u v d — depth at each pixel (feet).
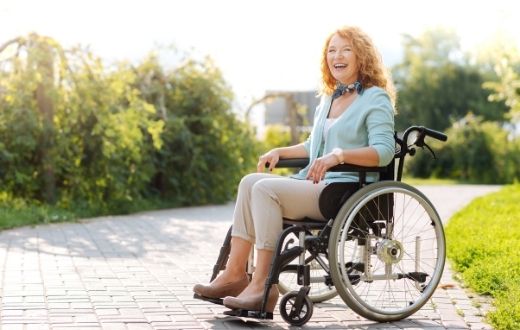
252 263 13.28
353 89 13.46
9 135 33.55
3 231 26.37
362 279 12.89
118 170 36.40
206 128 43.52
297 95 72.08
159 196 41.91
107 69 36.45
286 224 12.88
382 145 12.57
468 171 87.51
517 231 23.41
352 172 13.06
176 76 43.65
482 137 87.86
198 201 42.68
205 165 42.11
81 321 12.45
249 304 12.25
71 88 34.94
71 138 35.14
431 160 89.76
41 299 14.21
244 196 12.81
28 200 34.09
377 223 12.92
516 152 87.20
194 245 23.18
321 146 13.50
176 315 13.04
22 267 18.21
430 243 23.29
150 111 37.01
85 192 35.83
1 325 12.12
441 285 15.92
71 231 26.68
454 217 31.68
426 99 101.71
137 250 21.74
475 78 101.96
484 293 15.21
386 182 12.71
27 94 33.47
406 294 14.88
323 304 14.37
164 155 41.52
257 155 46.93
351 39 13.46
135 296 14.69
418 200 13.08
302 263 12.44
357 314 13.47
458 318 13.08
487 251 19.25
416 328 12.39
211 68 44.11
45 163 34.04
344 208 12.32
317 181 12.09
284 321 12.78
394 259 13.00
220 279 12.90
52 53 34.04
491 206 36.35
